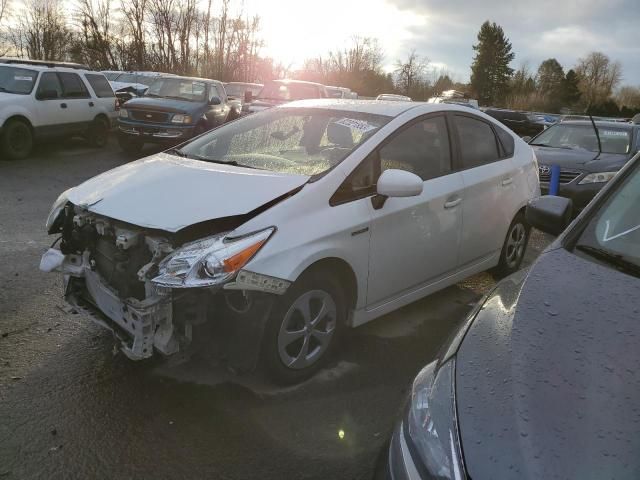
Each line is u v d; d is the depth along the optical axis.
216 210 3.04
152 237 3.06
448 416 1.58
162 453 2.77
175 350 2.96
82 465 2.67
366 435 2.97
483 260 4.81
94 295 3.45
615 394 1.52
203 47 39.12
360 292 3.59
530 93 79.31
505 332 1.83
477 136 4.74
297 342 3.36
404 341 4.09
